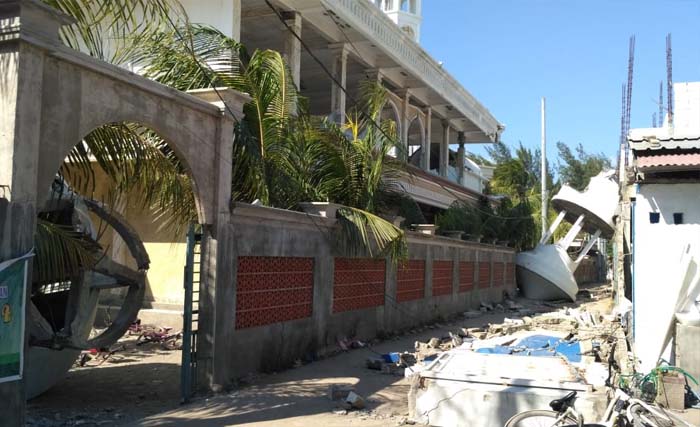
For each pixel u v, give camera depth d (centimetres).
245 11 1698
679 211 1002
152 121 729
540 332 1535
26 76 566
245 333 913
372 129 1356
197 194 818
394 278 1495
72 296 713
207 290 835
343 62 1912
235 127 951
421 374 736
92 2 727
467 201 2773
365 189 1298
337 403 799
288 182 1097
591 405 665
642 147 969
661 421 559
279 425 691
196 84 957
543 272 2870
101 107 659
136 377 939
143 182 862
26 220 566
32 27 565
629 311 1277
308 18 1753
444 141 2936
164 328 1318
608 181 2639
